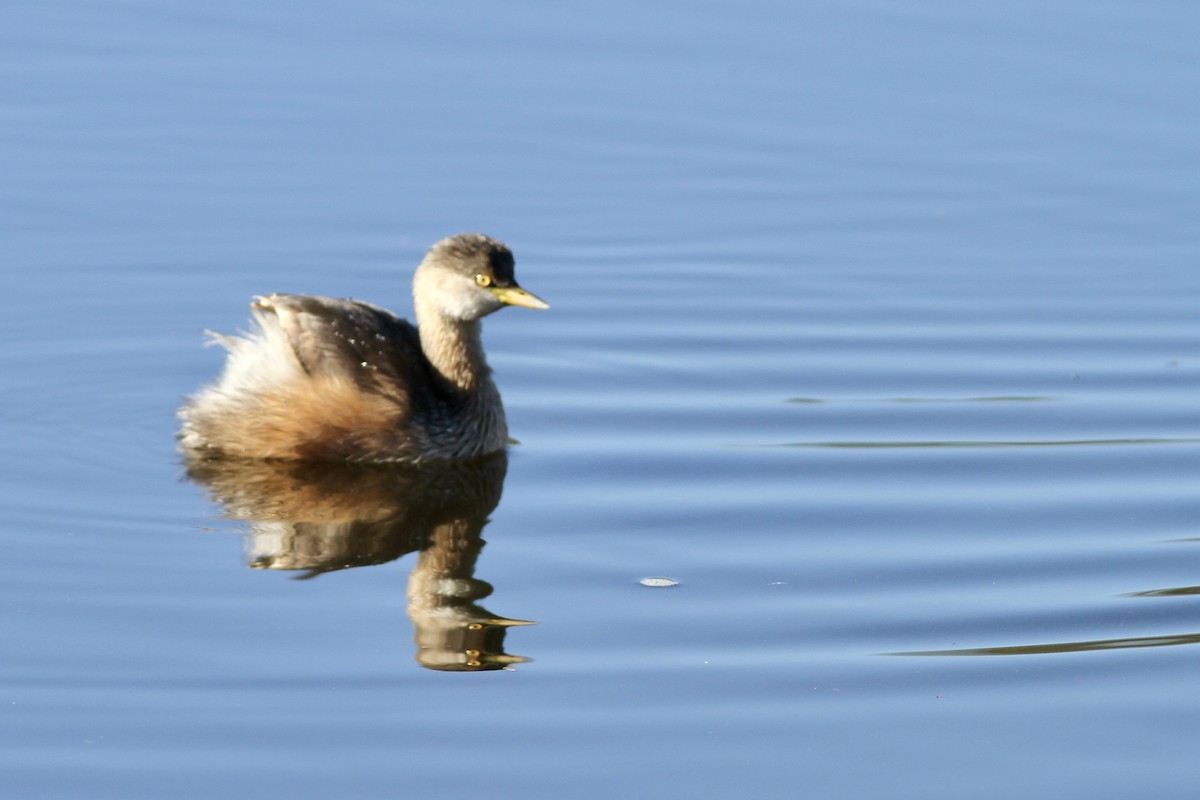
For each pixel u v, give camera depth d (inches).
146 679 417.1
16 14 916.0
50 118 808.9
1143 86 860.6
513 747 393.1
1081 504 532.4
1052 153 808.9
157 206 741.9
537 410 608.4
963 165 801.6
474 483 547.8
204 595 460.4
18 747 387.5
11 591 459.2
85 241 709.9
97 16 918.4
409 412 560.7
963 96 858.8
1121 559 494.3
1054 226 750.5
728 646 442.3
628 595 469.7
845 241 741.3
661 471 557.0
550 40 916.0
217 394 565.6
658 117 840.3
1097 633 450.6
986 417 601.0
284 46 895.7
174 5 936.9
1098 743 398.9
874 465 561.6
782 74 882.8
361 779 378.6
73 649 429.7
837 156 810.2
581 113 842.8
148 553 485.7
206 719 400.5
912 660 436.5
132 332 646.5
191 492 532.4
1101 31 917.8
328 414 556.1
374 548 495.2
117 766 380.8
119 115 815.1
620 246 733.9
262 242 717.9
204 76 858.1
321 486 542.3
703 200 773.3
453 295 574.6
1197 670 430.6
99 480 537.3
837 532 512.7
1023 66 884.6
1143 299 689.6
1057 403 611.8
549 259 721.6
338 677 420.8
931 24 933.2
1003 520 521.0
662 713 409.4
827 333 666.8
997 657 438.0
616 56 900.6
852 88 866.8
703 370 639.1
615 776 382.9
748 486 544.4
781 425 594.9
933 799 376.2
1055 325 670.5
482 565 485.7
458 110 839.1
